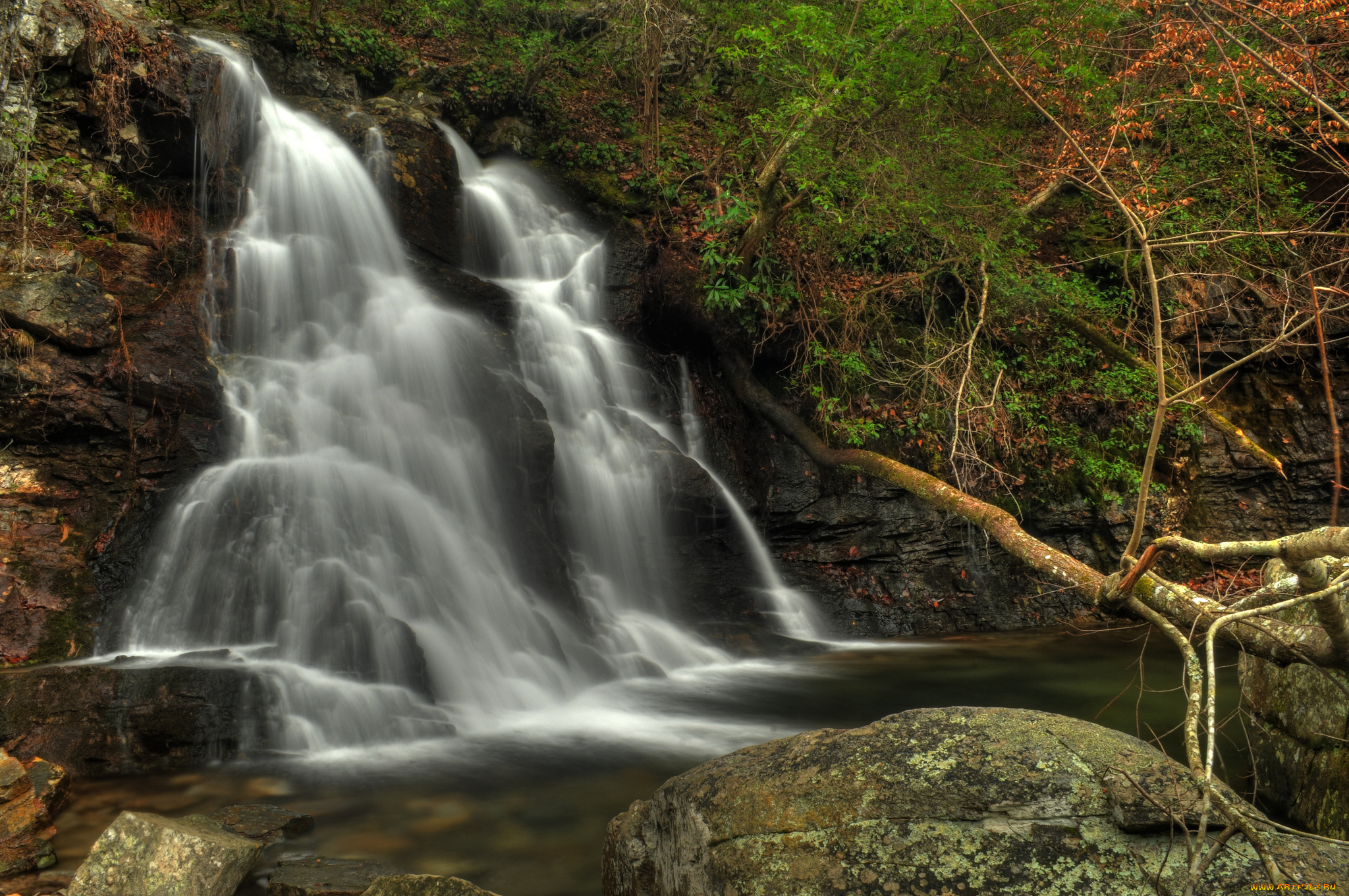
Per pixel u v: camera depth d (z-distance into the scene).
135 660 5.77
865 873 2.62
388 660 6.13
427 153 10.88
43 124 8.04
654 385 10.57
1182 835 2.60
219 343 8.41
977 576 10.34
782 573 10.13
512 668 6.88
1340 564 3.11
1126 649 8.97
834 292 11.16
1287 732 4.67
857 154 9.88
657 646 8.21
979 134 10.05
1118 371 11.03
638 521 9.27
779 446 10.71
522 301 10.41
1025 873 2.55
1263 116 6.14
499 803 4.74
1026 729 2.96
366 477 7.61
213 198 9.20
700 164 12.45
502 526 8.14
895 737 3.00
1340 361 12.16
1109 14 8.87
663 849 3.16
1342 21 5.18
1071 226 12.96
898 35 9.48
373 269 9.97
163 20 9.45
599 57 13.77
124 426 7.03
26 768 4.50
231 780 4.96
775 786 2.91
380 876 3.46
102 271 7.84
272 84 11.05
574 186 12.23
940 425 10.70
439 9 13.29
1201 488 11.40
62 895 3.60
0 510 6.33
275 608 6.36
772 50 9.52
